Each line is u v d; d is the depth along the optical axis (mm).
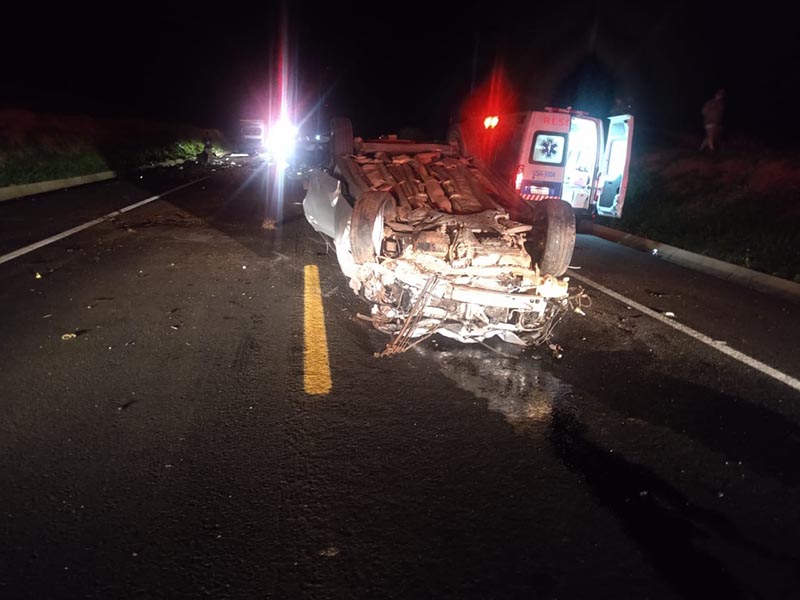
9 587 2541
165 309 6070
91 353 4926
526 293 5129
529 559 2828
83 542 2811
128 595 2518
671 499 3348
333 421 3984
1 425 3785
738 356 5508
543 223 6012
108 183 17406
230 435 3758
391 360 5027
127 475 3314
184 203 13516
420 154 7676
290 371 4715
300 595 2545
